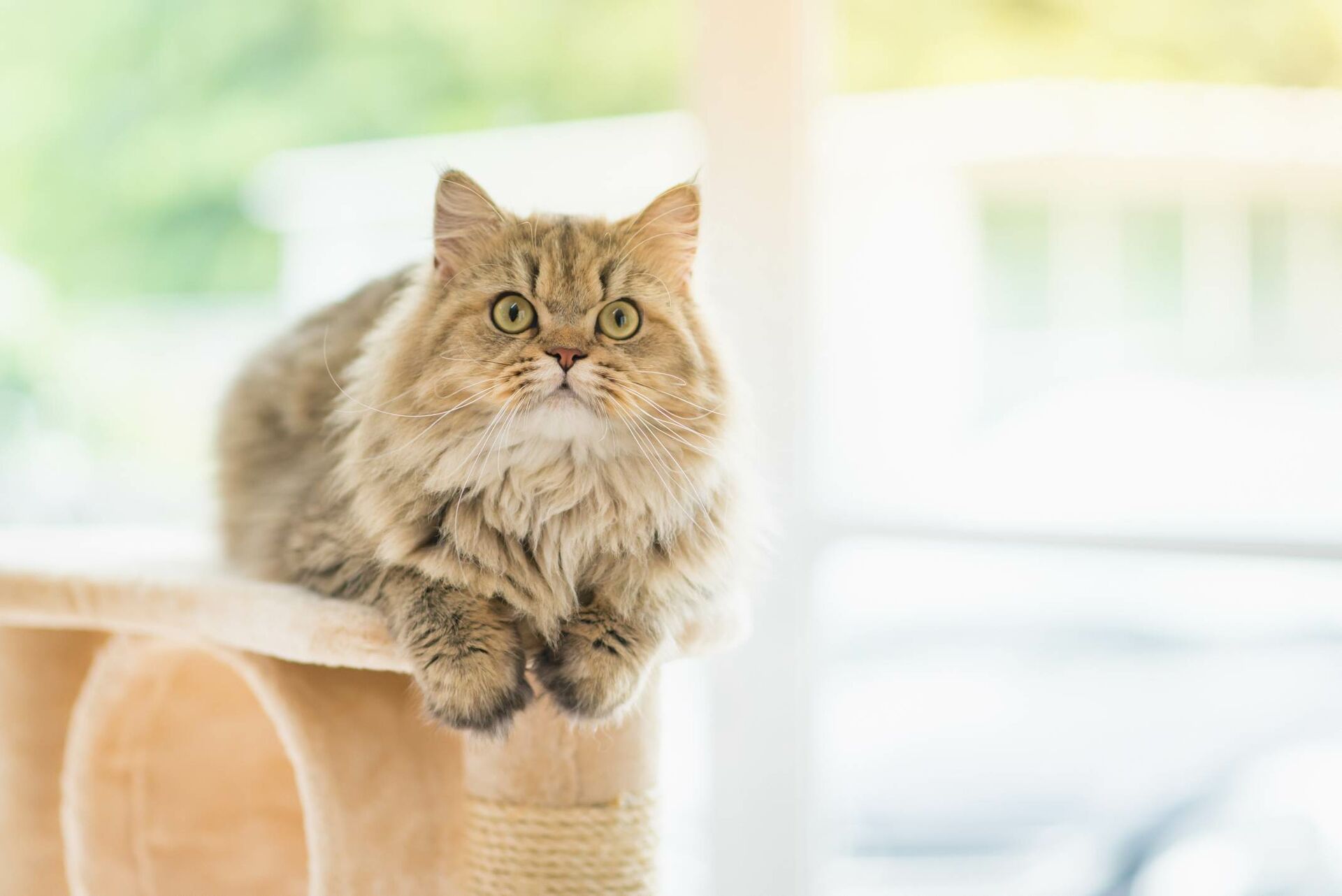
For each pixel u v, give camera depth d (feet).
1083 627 10.73
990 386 12.45
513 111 14.87
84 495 15.33
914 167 12.42
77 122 16.14
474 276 5.20
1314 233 10.98
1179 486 10.55
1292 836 9.59
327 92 15.76
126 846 5.87
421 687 4.68
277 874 6.19
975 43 11.36
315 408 6.31
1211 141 11.17
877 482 11.76
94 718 5.68
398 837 5.21
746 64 8.69
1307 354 11.07
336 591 5.22
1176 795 10.14
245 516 6.52
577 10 14.51
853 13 11.30
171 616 5.08
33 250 16.12
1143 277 11.75
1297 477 10.53
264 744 6.25
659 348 5.20
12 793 5.93
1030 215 12.23
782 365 8.74
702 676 9.54
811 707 9.02
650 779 5.42
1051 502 9.79
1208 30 10.50
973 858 10.55
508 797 5.20
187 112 16.15
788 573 8.78
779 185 8.70
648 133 14.01
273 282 16.37
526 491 4.98
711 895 9.16
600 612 4.96
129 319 16.24
